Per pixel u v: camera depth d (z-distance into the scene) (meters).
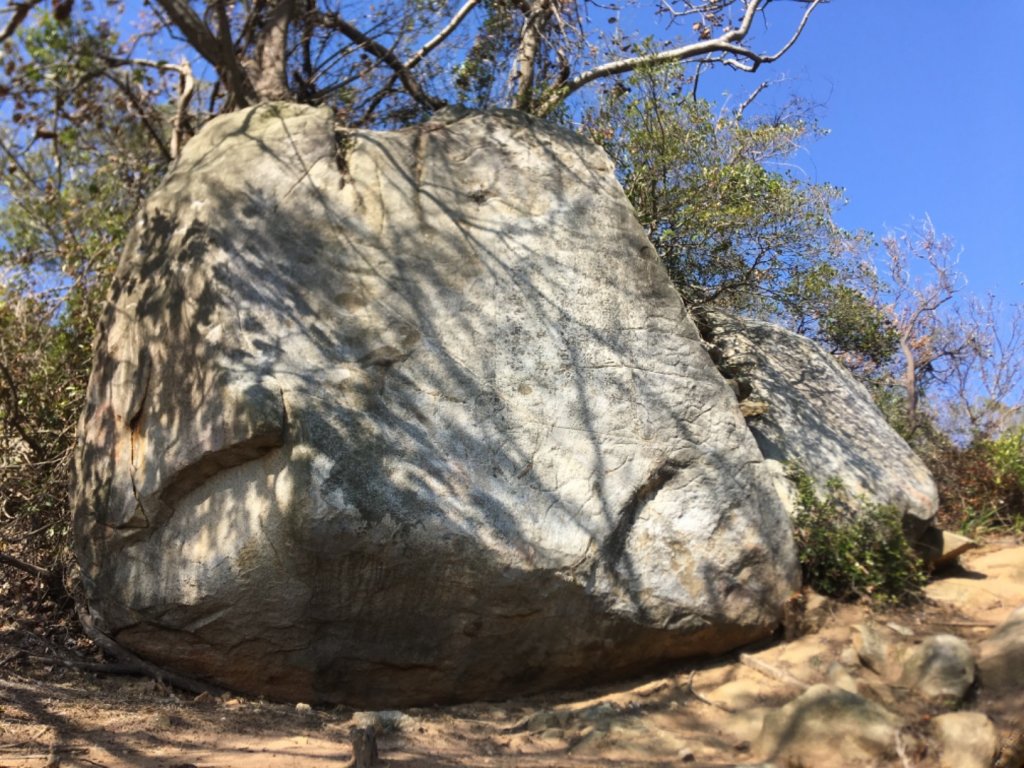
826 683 5.34
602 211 6.59
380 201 6.23
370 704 5.66
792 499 6.82
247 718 5.34
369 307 5.89
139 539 5.70
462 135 6.63
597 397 6.05
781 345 8.46
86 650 6.42
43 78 6.98
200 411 5.55
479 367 5.91
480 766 4.58
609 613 5.61
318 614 5.41
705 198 8.61
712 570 5.90
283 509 5.27
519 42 9.14
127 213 7.98
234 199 6.06
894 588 6.35
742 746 4.82
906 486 7.40
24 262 7.56
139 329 6.03
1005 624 5.40
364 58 8.70
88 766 4.39
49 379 7.30
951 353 12.20
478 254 6.20
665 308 6.49
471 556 5.40
